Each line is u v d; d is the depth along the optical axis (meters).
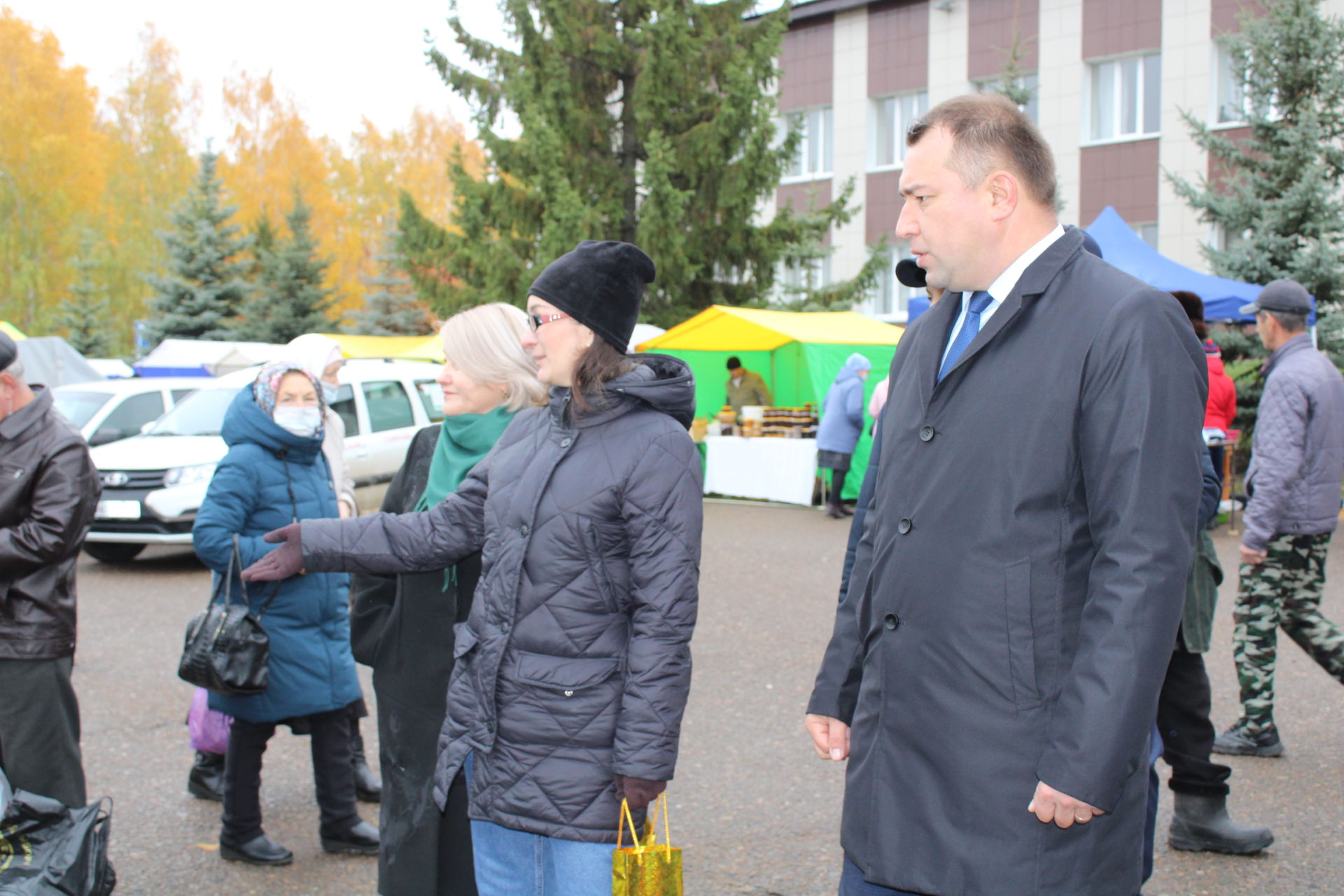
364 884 3.74
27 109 43.62
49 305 43.16
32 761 3.28
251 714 3.71
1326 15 18.33
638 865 2.16
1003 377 1.93
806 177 25.66
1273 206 13.93
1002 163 1.96
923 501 1.99
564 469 2.34
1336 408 4.52
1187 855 3.83
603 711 2.30
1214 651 6.54
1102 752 1.72
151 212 46.75
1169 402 1.80
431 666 2.76
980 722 1.89
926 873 1.94
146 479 9.74
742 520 12.88
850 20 24.67
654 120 19.84
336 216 49.00
